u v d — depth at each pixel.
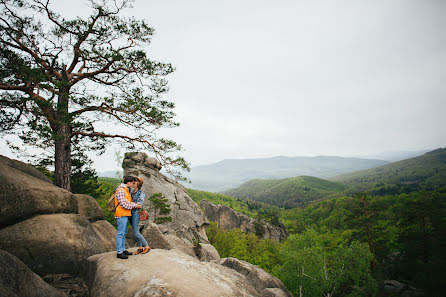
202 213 36.44
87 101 13.01
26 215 6.59
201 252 18.00
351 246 31.16
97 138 14.55
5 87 10.96
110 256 5.43
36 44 12.78
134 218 5.59
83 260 6.63
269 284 13.45
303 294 28.30
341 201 158.25
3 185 6.28
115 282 4.30
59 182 12.27
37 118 11.91
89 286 5.46
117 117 13.38
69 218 7.48
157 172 35.50
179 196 34.84
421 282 30.92
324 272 28.75
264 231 90.75
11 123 11.83
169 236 18.20
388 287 33.53
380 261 43.38
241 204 189.88
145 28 13.15
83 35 12.25
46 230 6.52
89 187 26.30
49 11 12.16
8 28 11.71
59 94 11.70
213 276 4.71
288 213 184.62
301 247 33.72
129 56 13.37
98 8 12.30
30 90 11.64
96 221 9.90
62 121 11.18
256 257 49.31
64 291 5.37
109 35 12.97
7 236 5.86
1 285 3.40
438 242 33.44
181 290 3.76
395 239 50.94
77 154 21.94
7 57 11.13
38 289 4.15
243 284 5.14
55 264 6.21
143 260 5.05
